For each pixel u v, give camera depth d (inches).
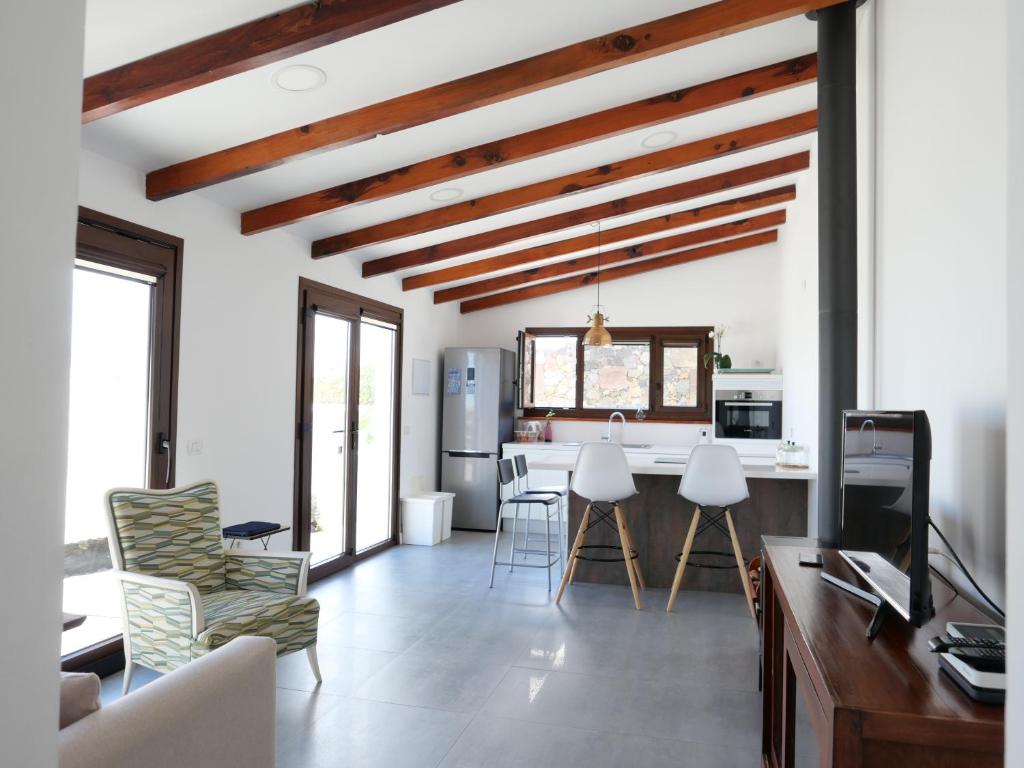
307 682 134.2
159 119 129.3
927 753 50.3
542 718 119.3
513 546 225.9
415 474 286.2
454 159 164.2
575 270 297.1
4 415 25.1
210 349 167.8
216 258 169.9
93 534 139.6
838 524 126.5
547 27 118.0
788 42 142.0
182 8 97.9
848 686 54.8
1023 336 27.6
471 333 338.0
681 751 108.5
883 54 133.0
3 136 25.2
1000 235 79.4
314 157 156.6
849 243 129.0
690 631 165.9
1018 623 27.6
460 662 145.1
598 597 195.0
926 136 106.7
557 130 157.8
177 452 157.5
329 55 117.3
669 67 142.9
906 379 117.2
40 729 26.6
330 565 219.3
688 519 205.8
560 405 330.6
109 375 143.0
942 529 98.7
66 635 134.7
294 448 201.6
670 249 291.3
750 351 311.1
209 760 66.3
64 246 27.8
